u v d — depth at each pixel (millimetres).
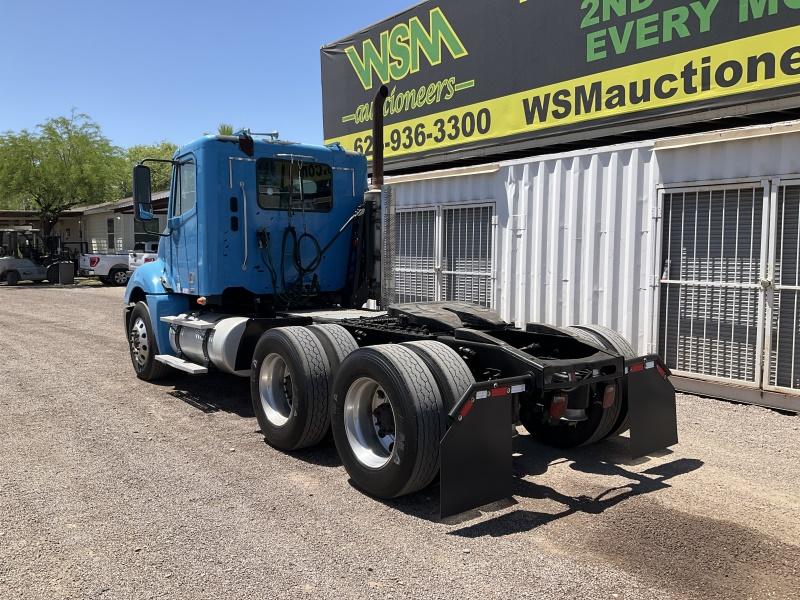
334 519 4113
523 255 9086
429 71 12062
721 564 3547
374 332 5574
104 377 8453
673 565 3535
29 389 7742
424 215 10711
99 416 6547
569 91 9625
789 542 3811
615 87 8992
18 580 3350
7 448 5512
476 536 3885
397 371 4164
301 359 5164
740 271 6910
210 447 5586
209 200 6547
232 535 3875
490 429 4039
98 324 14133
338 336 5402
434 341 4586
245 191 6711
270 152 6840
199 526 3998
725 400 7090
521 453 5496
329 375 5211
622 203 7898
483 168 9531
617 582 3348
